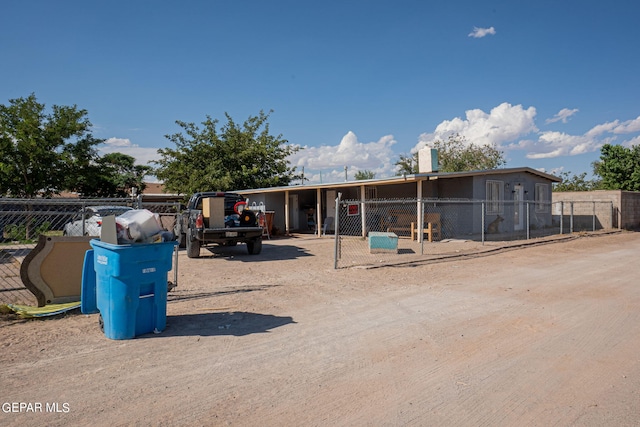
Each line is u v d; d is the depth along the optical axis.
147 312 5.11
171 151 25.80
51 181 19.12
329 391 3.67
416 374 4.01
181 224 13.27
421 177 14.69
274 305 6.52
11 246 11.36
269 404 3.44
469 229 16.91
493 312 6.13
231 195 13.04
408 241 15.39
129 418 3.21
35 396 3.54
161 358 4.38
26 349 4.61
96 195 23.22
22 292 7.26
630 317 5.86
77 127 19.52
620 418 3.21
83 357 4.39
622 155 27.14
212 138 26.28
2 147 17.81
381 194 19.38
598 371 4.05
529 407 3.38
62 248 6.29
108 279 4.90
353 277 8.76
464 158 36.22
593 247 13.89
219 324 5.54
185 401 3.48
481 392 3.64
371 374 4.02
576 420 3.19
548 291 7.47
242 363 4.27
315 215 21.48
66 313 5.90
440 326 5.48
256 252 12.27
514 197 19.02
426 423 3.16
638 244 14.83
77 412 3.29
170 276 8.97
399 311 6.20
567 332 5.21
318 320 5.75
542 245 14.16
